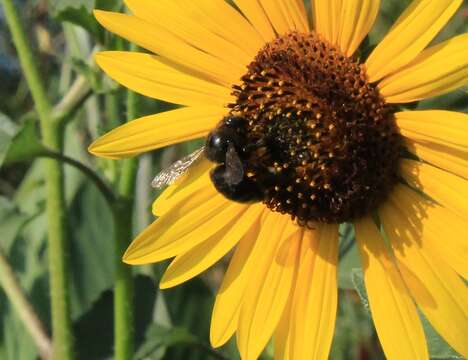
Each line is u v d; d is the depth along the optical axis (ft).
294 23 0.98
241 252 1.00
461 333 0.91
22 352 1.34
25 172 1.89
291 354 0.97
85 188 1.41
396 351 0.93
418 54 0.93
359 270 0.98
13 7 1.14
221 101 1.00
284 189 0.97
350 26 0.95
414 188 0.95
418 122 0.93
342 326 1.31
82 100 1.15
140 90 1.00
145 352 1.18
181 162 1.01
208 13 0.99
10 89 2.03
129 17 0.99
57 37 1.66
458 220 0.93
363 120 0.95
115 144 1.00
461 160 0.93
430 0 0.92
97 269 1.40
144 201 1.39
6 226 1.31
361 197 0.96
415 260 0.94
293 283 0.99
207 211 1.01
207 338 1.36
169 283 0.99
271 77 0.96
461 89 0.95
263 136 0.95
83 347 1.23
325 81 0.95
